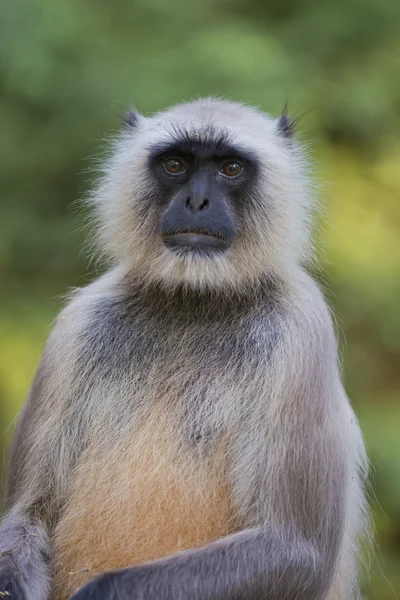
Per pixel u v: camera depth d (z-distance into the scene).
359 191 30.95
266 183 15.30
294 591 13.64
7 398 26.81
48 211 28.80
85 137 28.08
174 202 14.86
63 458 14.73
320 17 31.09
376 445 26.53
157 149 15.29
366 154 31.50
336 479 13.96
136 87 27.47
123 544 14.10
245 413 14.11
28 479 14.91
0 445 26.36
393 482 25.94
